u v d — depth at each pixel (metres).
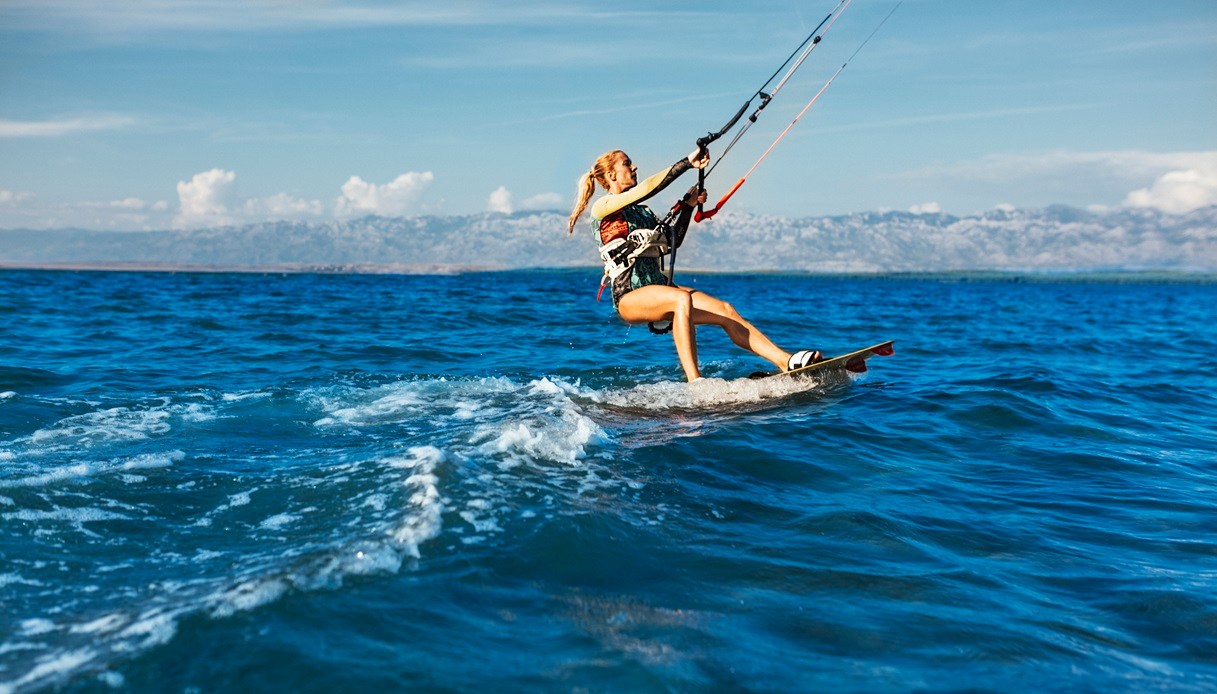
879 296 61.16
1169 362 13.72
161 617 2.93
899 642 3.09
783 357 8.38
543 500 4.36
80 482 4.58
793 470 5.45
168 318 18.86
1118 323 27.75
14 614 3.03
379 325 17.48
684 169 7.41
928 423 7.20
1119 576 3.86
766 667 2.83
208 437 5.91
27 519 3.99
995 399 8.30
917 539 4.25
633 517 4.24
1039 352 14.74
